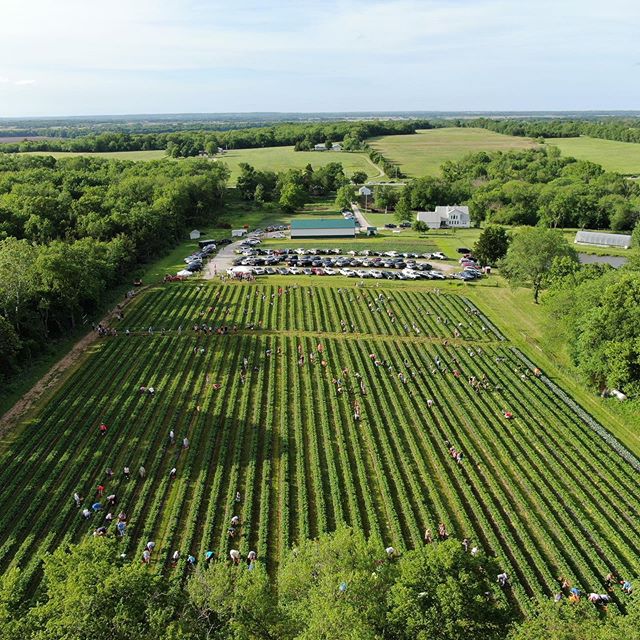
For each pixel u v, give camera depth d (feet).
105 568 115.24
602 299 264.11
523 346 329.11
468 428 244.63
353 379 282.15
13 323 289.74
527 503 198.18
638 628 114.21
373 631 106.52
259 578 126.00
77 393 260.83
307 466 216.74
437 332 344.69
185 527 183.93
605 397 268.00
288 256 509.35
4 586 120.37
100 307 366.22
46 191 565.94
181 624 109.09
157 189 636.48
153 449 222.48
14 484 197.88
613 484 209.26
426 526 187.32
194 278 444.14
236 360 301.43
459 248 536.42
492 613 119.55
